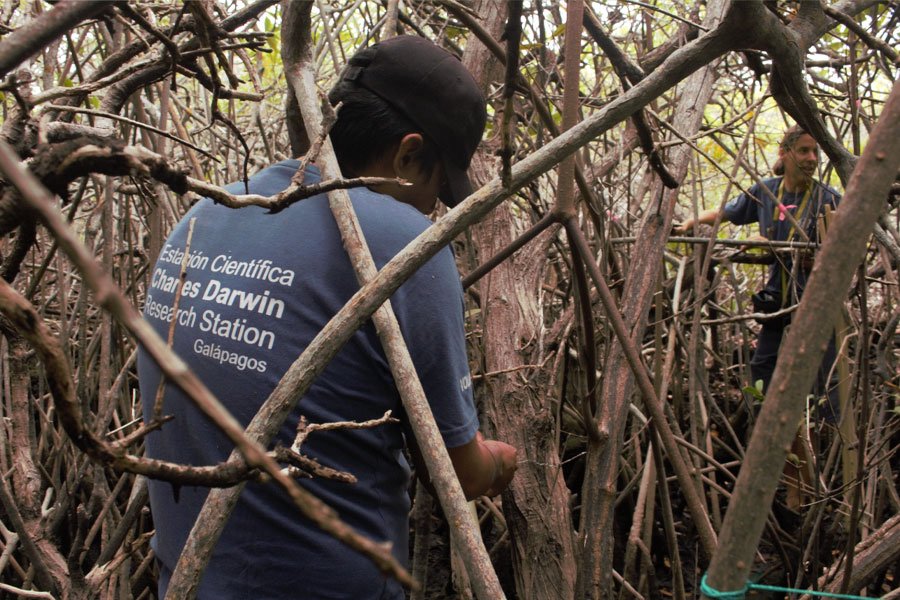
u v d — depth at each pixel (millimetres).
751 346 2873
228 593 1006
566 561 1445
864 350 1312
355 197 1058
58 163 541
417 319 1004
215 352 1024
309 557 1000
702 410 2080
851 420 1678
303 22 920
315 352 699
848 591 1374
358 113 1125
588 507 1372
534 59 1909
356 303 704
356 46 2293
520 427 1524
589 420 1334
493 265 1335
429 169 1181
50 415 1736
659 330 1640
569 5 965
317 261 1014
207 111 1869
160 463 520
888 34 1460
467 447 1071
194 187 601
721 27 752
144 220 1989
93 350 1820
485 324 1647
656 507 2156
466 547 689
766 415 437
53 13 456
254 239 1058
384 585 1074
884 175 425
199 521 728
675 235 2648
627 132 1970
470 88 1148
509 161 657
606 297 1105
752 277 3111
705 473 2123
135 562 1598
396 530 1108
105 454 491
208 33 862
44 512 1279
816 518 1562
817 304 428
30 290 1211
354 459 1033
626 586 1551
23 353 1225
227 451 999
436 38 1885
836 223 430
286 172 1125
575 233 1132
